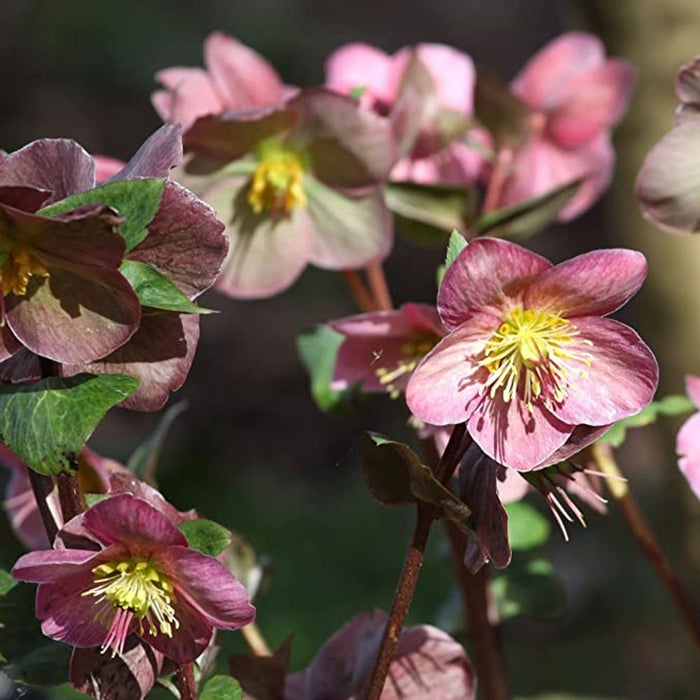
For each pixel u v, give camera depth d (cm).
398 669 78
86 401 66
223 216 89
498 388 70
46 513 71
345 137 87
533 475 71
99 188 66
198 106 89
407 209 91
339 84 96
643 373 70
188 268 69
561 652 210
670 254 110
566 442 70
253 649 87
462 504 69
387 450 70
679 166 81
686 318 110
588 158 96
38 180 67
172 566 68
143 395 70
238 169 88
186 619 69
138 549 68
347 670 78
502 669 88
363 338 81
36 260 67
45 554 66
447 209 91
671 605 218
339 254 89
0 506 87
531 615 92
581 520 71
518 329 70
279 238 89
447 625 94
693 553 115
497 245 68
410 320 80
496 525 69
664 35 107
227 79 89
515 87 97
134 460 84
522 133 96
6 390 67
